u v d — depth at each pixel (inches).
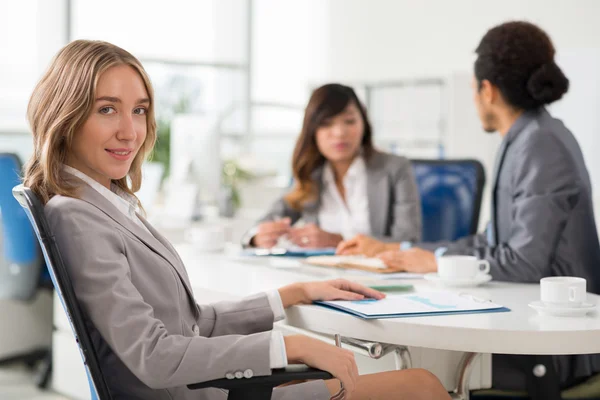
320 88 111.3
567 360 73.3
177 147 148.2
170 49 241.9
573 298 57.4
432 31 256.4
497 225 81.6
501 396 72.8
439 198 123.2
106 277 49.8
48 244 48.2
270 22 271.1
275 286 70.6
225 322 61.5
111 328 49.2
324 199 116.0
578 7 214.8
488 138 200.7
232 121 263.0
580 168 76.7
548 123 78.6
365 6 277.1
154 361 48.6
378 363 72.6
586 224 75.4
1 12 203.0
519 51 79.3
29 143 206.5
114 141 54.9
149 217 139.3
